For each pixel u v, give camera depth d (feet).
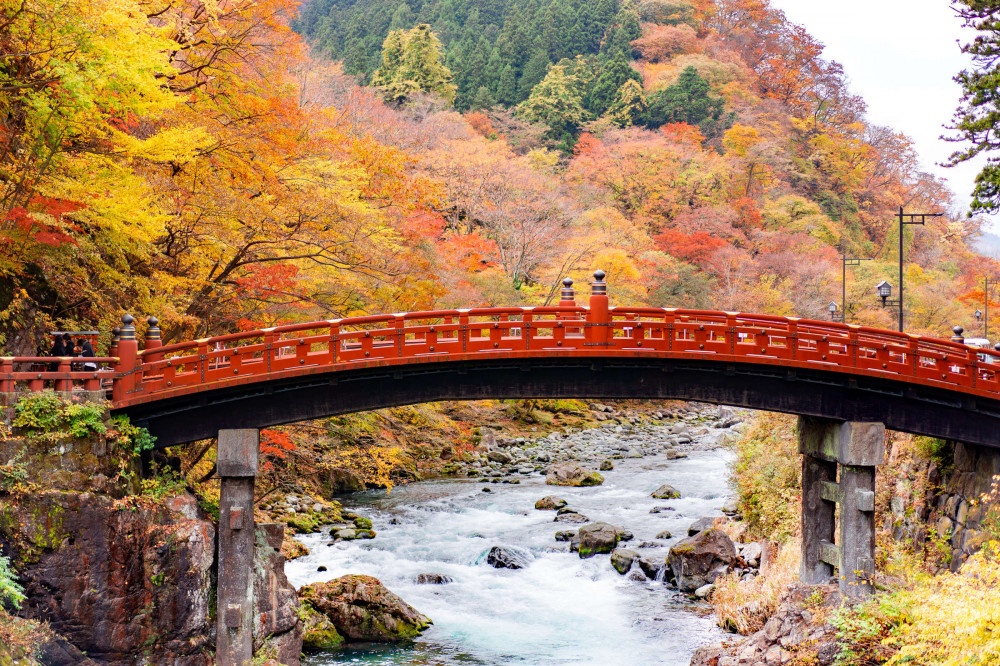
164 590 59.11
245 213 83.15
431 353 65.46
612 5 434.71
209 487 84.74
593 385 69.82
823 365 69.46
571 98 339.77
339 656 69.46
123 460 60.34
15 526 54.60
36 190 66.08
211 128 85.66
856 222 361.92
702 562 85.25
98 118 67.62
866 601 65.00
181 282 84.53
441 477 136.67
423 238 116.47
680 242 243.60
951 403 72.23
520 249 184.55
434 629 75.31
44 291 78.89
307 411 66.03
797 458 91.81
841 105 436.35
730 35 459.73
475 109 330.75
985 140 94.02
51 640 54.29
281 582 66.95
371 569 88.84
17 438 55.88
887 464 88.89
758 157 325.42
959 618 47.32
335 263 93.81
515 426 183.93
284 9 95.50
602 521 104.68
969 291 264.31
